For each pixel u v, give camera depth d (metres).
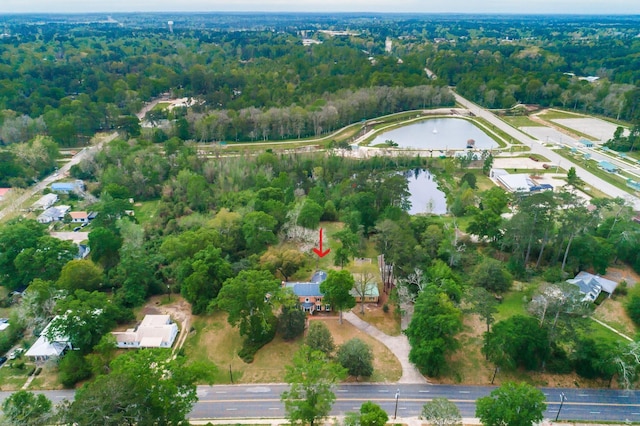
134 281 127.00
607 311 123.62
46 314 117.00
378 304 129.00
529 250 142.00
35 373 104.44
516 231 137.12
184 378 83.00
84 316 105.94
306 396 84.62
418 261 130.12
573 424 90.69
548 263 145.88
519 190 172.50
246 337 115.50
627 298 128.62
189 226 161.75
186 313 125.62
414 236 147.00
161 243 151.12
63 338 107.75
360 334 117.00
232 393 99.38
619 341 102.12
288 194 183.12
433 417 82.81
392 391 99.50
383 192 177.75
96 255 141.12
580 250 136.75
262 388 100.69
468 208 182.00
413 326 105.81
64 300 112.00
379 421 78.69
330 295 114.81
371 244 161.25
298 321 113.62
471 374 104.12
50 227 173.25
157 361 83.06
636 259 139.62
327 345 104.81
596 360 99.31
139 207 195.38
